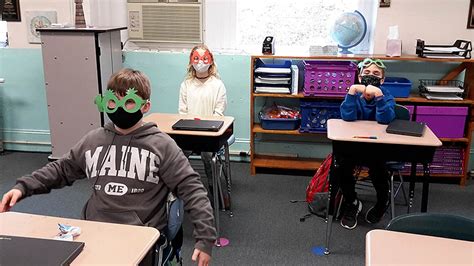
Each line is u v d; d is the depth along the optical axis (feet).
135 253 4.19
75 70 12.28
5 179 12.38
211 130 8.95
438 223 5.11
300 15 13.19
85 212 5.57
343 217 9.97
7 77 14.32
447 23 12.31
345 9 12.95
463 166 12.27
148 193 5.40
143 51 13.61
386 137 8.43
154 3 13.43
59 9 13.74
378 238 4.69
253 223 10.03
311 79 11.96
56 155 13.07
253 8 13.30
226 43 13.55
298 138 13.73
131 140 5.46
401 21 12.46
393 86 11.86
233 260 8.50
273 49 12.53
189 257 8.51
